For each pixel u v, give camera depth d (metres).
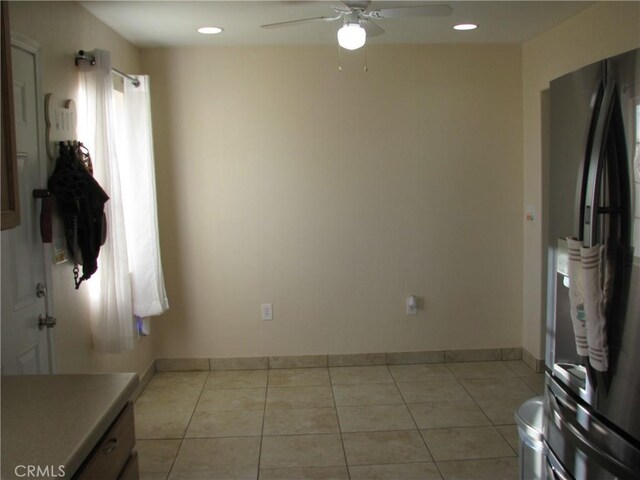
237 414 3.58
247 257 4.26
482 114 4.21
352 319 4.34
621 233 1.62
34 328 2.48
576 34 3.37
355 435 3.27
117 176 3.12
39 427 1.49
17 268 2.35
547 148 3.95
